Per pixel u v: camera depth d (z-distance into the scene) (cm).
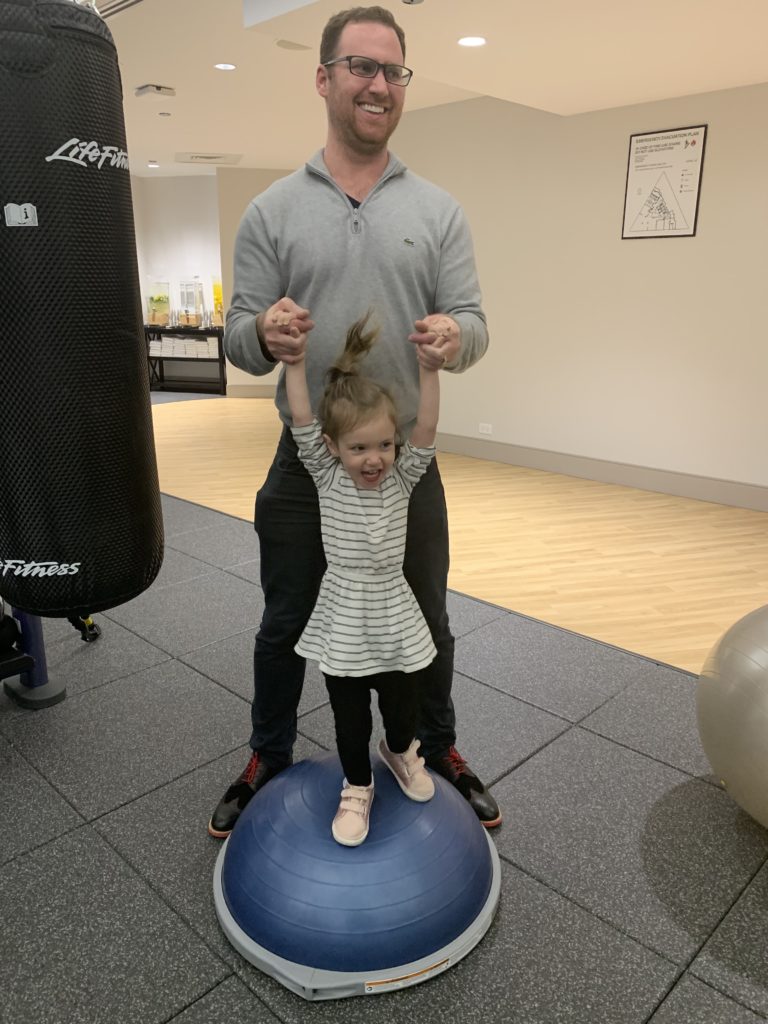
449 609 318
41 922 159
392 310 156
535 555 389
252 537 414
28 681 246
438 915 146
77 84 114
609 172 489
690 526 438
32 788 203
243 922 150
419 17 320
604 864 176
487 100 539
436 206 160
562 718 237
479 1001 142
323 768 168
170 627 301
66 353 121
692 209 459
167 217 974
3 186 113
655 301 487
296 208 154
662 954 152
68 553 130
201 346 949
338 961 141
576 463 550
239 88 496
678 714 239
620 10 310
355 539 144
